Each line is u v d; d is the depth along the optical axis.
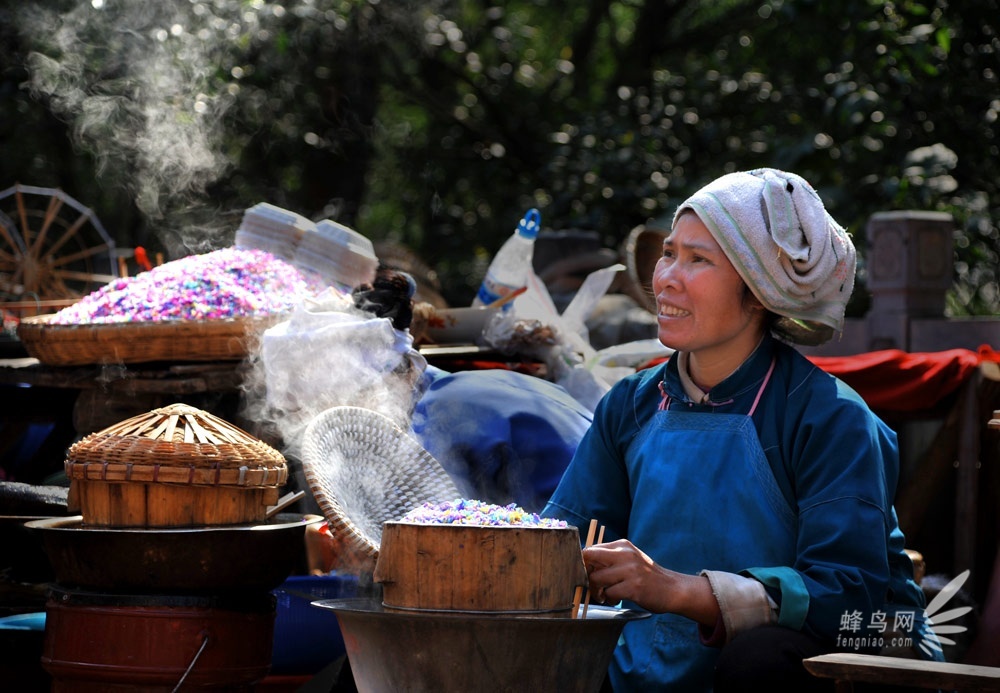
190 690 2.76
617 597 2.45
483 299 4.80
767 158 10.12
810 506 2.55
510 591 2.29
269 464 2.86
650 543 2.71
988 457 4.65
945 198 9.32
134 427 2.82
